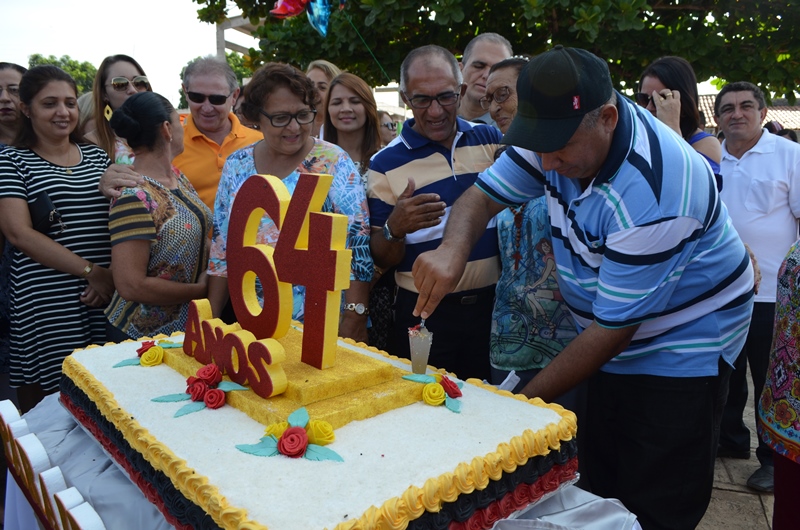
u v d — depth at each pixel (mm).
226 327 1770
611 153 1634
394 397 1582
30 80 2570
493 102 2438
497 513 1342
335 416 1450
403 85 2439
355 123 3027
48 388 2619
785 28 4254
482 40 3127
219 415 1561
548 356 2295
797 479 1738
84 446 1846
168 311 2525
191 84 3164
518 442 1387
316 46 4711
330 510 1128
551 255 2250
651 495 1913
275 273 1679
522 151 1964
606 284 1656
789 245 3279
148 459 1413
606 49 4262
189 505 1235
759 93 3404
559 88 1528
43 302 2590
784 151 3309
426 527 1191
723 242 1779
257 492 1189
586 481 2256
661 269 1624
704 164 1717
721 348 1840
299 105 2256
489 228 2424
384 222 2490
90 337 2748
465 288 2410
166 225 2361
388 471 1266
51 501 1628
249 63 5332
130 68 3256
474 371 2576
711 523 2791
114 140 3275
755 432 3752
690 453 1861
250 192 1776
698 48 4258
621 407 1954
